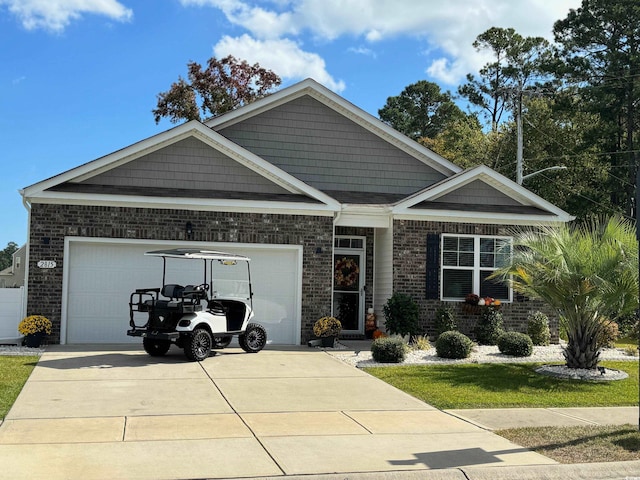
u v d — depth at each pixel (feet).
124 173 54.34
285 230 54.65
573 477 22.61
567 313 43.65
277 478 20.94
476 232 58.80
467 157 138.10
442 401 34.06
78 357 44.50
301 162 65.16
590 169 124.67
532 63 166.91
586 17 121.49
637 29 119.24
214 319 45.34
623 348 57.52
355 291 62.34
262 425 28.09
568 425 29.55
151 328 43.83
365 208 57.21
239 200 53.21
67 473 20.94
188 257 43.86
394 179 66.74
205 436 25.96
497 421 30.19
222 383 37.19
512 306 59.00
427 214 57.67
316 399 33.96
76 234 50.96
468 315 58.29
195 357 43.70
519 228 59.47
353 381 39.29
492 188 61.67
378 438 26.48
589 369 43.37
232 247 53.78
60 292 50.57
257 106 64.18
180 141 55.31
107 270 51.93
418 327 56.08
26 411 29.45
